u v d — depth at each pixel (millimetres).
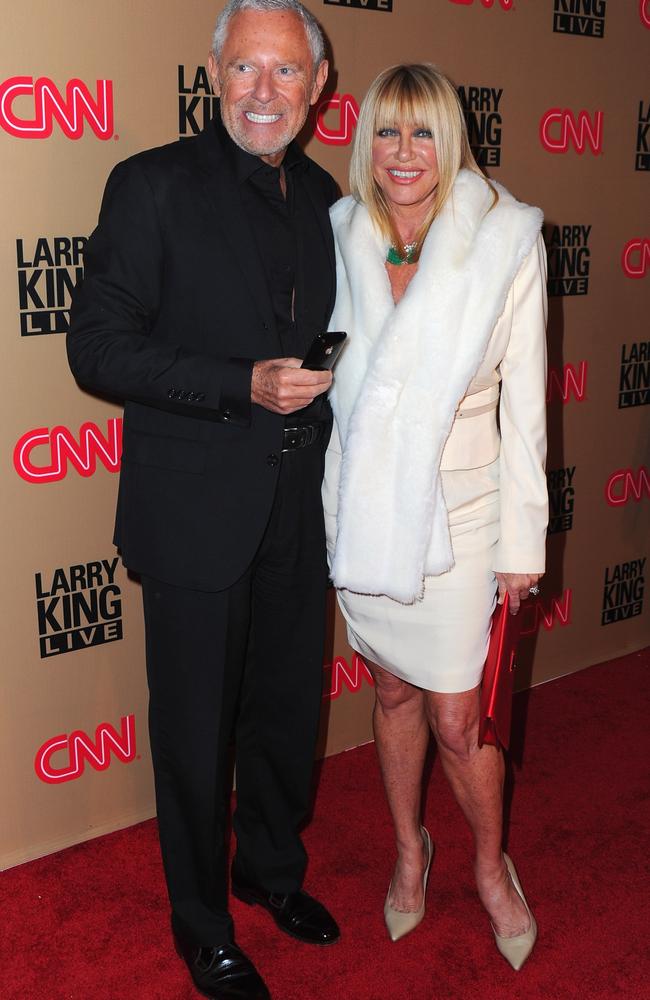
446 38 2451
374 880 2191
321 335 1521
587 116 2777
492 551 1817
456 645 1808
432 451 1692
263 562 1864
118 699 2293
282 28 1605
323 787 2535
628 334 3041
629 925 2053
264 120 1640
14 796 2199
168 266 1663
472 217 1681
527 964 1944
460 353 1672
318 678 1986
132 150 2025
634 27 2814
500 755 1927
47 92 1902
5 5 1827
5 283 1940
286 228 1749
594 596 3197
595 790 2535
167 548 1719
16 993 1856
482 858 1947
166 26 2010
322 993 1874
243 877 2104
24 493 2057
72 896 2123
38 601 2129
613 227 2920
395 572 1739
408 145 1666
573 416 2973
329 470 1858
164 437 1721
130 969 1924
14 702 2148
